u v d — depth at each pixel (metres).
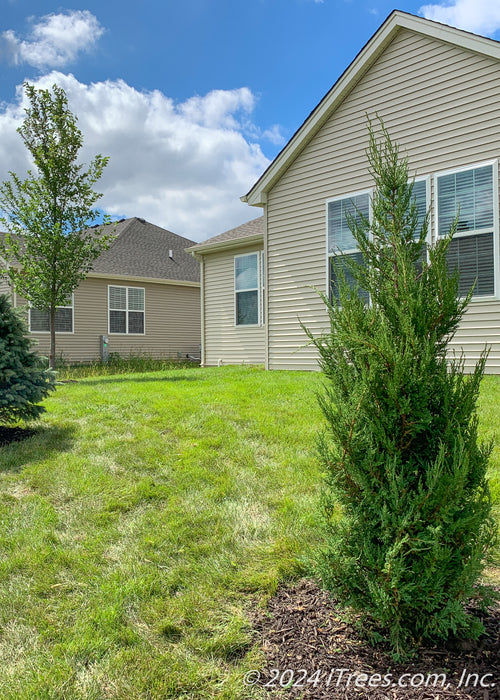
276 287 10.40
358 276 2.31
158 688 1.84
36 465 4.43
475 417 2.01
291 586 2.54
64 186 12.00
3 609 2.39
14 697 1.80
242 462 4.34
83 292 18.16
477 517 1.87
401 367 1.88
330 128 9.25
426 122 7.87
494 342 7.16
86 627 2.21
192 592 2.49
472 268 7.34
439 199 7.70
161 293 20.88
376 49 8.33
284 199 10.15
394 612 1.92
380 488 1.94
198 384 8.47
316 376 8.48
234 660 2.00
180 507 3.51
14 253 12.23
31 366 5.87
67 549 2.96
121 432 5.34
